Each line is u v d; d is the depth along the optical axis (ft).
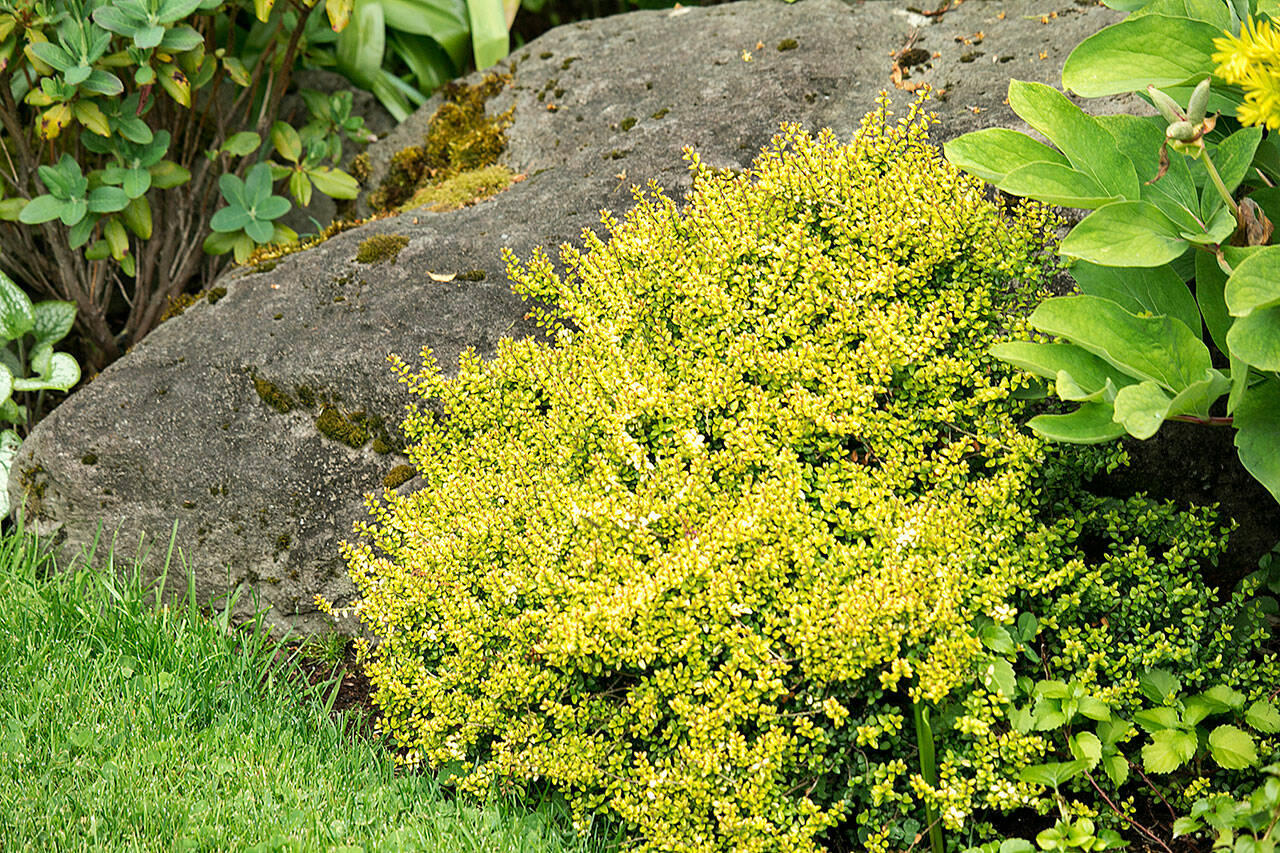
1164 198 7.84
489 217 12.34
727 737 8.10
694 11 14.62
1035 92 7.93
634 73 13.82
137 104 12.60
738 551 8.40
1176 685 8.25
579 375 9.51
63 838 8.16
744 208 9.89
